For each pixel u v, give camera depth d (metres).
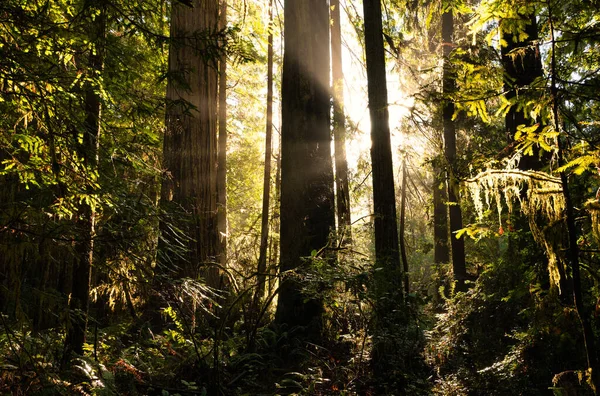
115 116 4.55
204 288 4.88
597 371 2.88
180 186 8.62
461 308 7.52
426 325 7.66
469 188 3.70
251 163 20.84
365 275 6.00
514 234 5.29
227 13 13.61
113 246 3.50
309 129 8.82
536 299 3.62
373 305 6.34
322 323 7.57
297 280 6.47
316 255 6.61
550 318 3.55
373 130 8.59
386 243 8.11
